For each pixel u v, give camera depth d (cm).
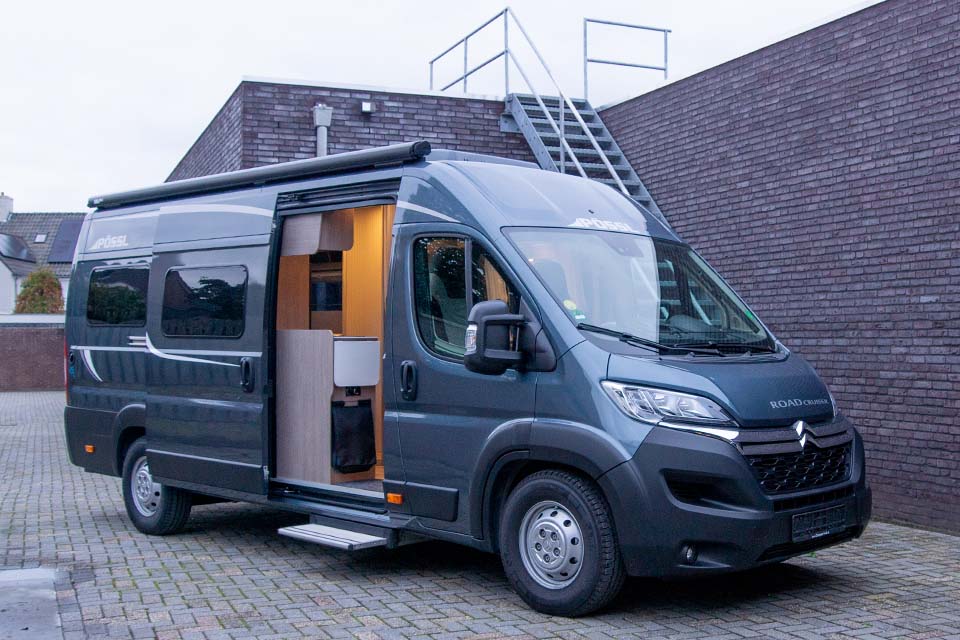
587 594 539
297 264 793
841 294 884
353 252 789
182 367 791
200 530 841
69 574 674
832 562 692
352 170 697
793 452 540
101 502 988
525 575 568
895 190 836
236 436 743
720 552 519
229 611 579
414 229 637
